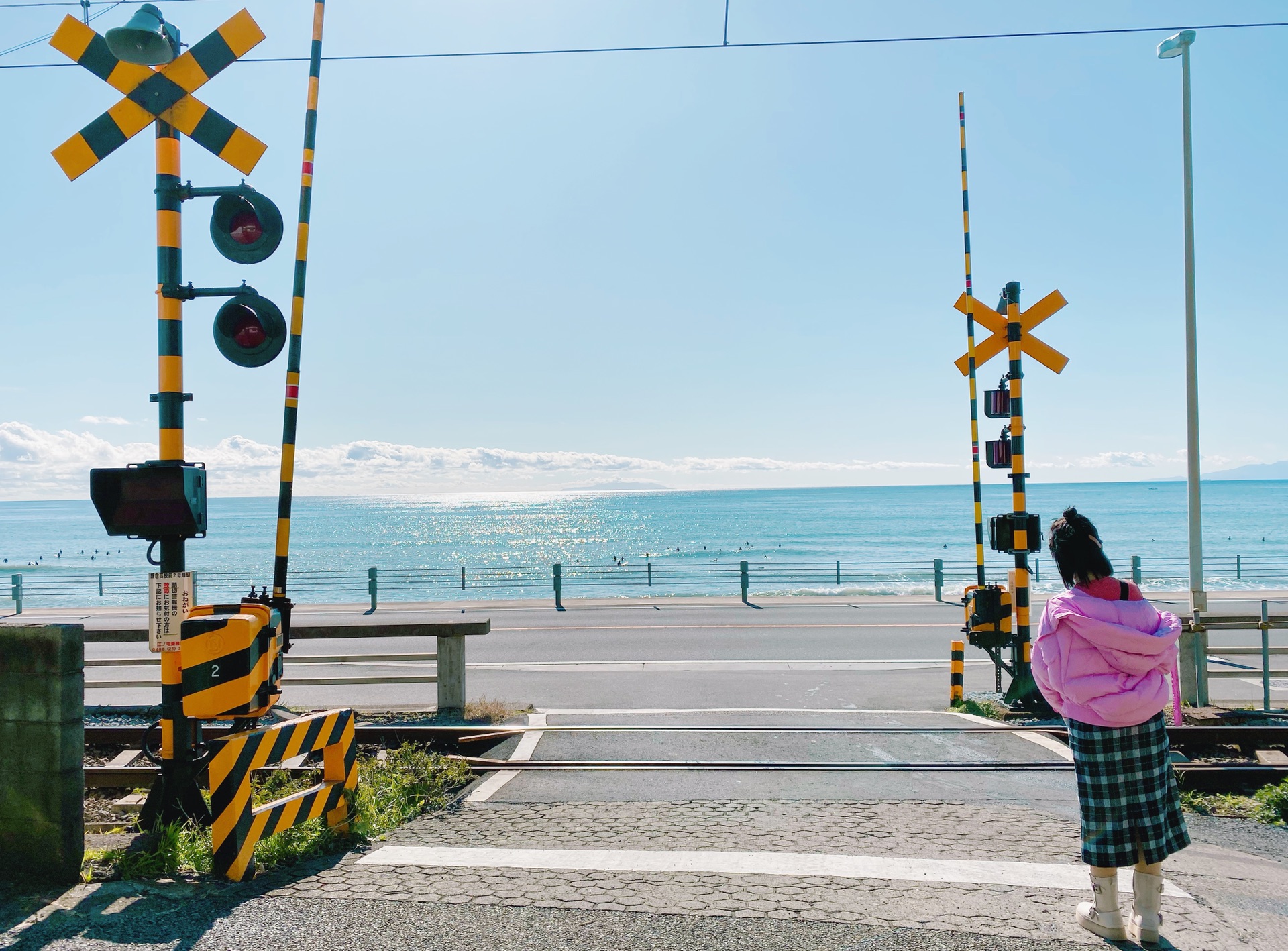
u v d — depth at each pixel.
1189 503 9.50
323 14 5.59
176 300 4.95
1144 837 3.36
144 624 13.02
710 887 3.98
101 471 4.67
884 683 10.88
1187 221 10.51
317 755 7.11
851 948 3.31
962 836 4.84
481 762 6.96
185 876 4.10
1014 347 9.25
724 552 71.25
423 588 45.03
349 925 3.52
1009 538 9.01
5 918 3.56
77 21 5.00
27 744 3.95
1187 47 10.63
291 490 5.23
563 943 3.36
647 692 10.23
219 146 5.02
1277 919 3.63
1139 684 3.36
